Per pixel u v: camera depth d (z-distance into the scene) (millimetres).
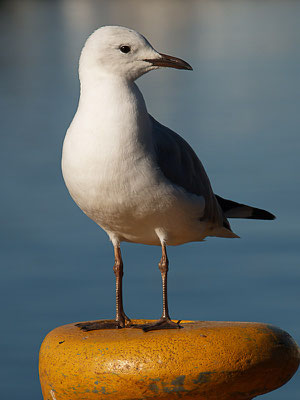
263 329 9102
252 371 8773
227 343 8711
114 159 9812
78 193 10156
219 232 12188
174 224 10570
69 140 10102
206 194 11258
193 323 9781
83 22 117312
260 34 99375
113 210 10156
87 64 10188
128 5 141875
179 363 8539
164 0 153000
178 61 10195
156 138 10602
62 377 8867
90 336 9141
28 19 121500
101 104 9969
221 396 8844
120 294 10742
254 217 12875
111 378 8609
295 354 9281
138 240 10984
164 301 10281
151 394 8641
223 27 107812
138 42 10133
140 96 10164
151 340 8734
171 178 10523
